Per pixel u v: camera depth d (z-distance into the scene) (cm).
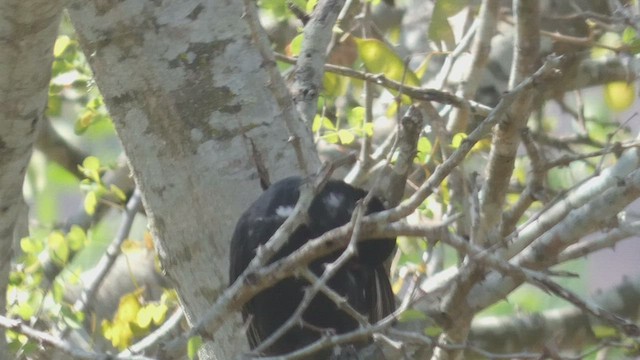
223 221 769
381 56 934
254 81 786
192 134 780
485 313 1232
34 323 870
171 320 921
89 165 1066
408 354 675
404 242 953
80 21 800
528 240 773
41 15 635
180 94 784
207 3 793
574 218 743
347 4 1017
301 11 884
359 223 534
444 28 1012
